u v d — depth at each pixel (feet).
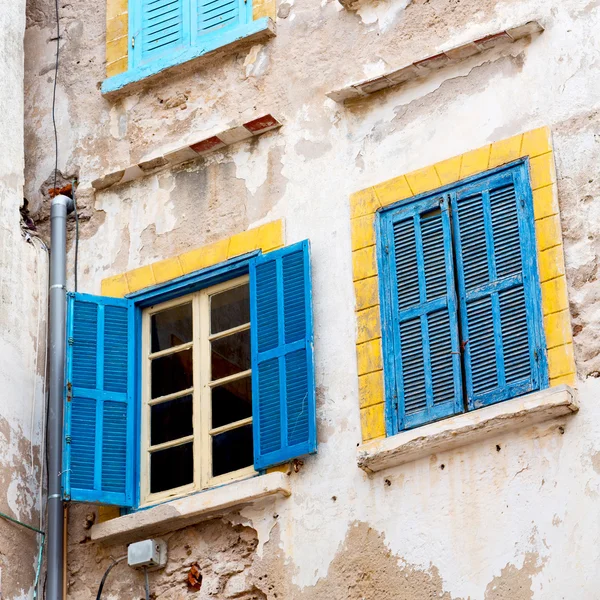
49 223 43.16
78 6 45.65
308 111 40.45
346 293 37.88
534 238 35.83
